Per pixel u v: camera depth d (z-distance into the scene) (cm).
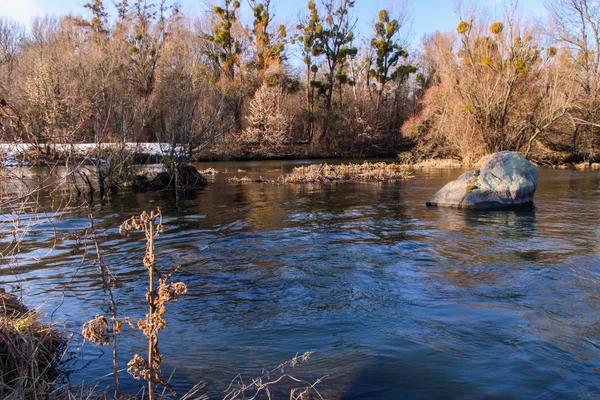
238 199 1414
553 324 451
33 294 541
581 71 2978
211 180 2061
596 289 551
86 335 292
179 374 362
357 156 4322
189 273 631
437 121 3369
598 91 2886
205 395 329
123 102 1839
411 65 4716
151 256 274
